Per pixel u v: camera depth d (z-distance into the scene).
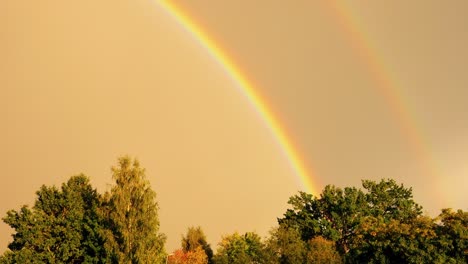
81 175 72.81
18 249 64.81
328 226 82.69
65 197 69.62
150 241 55.12
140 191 56.50
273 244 62.00
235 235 85.12
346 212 83.62
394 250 52.88
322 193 87.12
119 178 56.91
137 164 57.78
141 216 55.47
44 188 69.69
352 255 59.50
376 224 63.19
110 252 55.44
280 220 88.38
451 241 50.00
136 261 53.56
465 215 52.22
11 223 64.75
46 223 65.69
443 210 53.56
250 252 81.31
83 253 65.56
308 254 59.78
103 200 64.44
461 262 49.62
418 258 50.50
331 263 58.97
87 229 65.12
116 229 56.28
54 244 65.69
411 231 52.53
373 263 54.62
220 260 79.75
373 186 88.69
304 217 85.44
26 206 65.38
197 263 100.94
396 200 88.12
